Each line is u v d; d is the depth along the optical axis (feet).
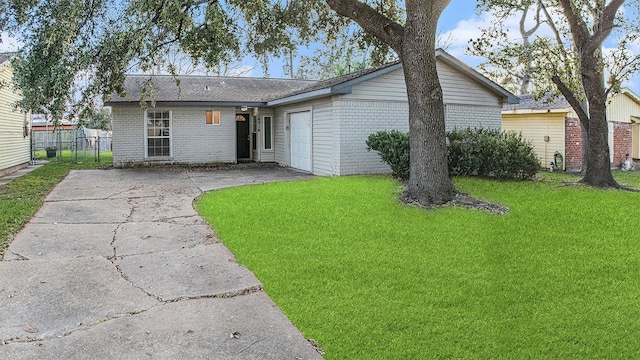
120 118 51.01
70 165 54.70
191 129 53.57
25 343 10.19
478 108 46.88
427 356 9.76
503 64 37.73
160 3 25.70
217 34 31.09
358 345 10.18
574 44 35.73
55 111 29.53
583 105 47.80
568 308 12.14
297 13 38.40
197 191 31.99
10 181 37.73
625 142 62.23
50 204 26.50
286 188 31.65
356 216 22.75
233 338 10.46
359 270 14.94
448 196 26.27
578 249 17.48
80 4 26.07
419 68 26.40
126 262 15.93
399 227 20.65
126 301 12.58
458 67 44.50
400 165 35.50
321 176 41.06
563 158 53.21
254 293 13.19
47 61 29.19
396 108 41.78
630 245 18.07
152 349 9.95
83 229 20.52
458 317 11.57
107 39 28.19
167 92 53.78
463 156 36.88
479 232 19.88
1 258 16.08
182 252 17.10
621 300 12.66
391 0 38.34
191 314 11.75
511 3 35.96
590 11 34.65
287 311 11.92
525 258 16.34
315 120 43.80
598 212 24.02
